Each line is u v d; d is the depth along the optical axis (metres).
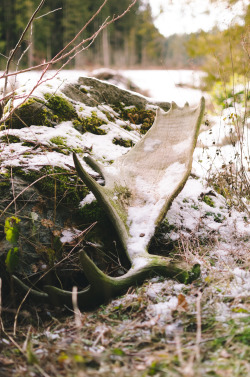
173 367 1.67
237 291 2.26
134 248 2.59
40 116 3.47
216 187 3.78
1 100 2.99
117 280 2.34
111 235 2.86
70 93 3.97
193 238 2.98
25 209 2.68
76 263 2.66
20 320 2.35
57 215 2.81
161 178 2.97
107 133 3.83
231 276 2.41
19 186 2.73
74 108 3.83
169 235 2.99
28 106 3.42
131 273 2.42
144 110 4.38
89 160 3.05
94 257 2.75
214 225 3.14
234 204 3.50
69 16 16.27
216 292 2.28
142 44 22.02
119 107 4.30
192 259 2.71
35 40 14.51
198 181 3.71
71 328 2.15
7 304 2.45
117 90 4.33
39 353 1.91
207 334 1.93
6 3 15.09
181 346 1.85
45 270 2.55
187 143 3.04
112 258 2.83
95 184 2.70
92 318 2.25
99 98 4.20
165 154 3.09
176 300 2.23
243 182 3.70
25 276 2.49
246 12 4.13
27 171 2.81
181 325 2.03
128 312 2.27
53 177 2.84
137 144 3.23
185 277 2.38
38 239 2.63
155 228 2.70
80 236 2.75
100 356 1.78
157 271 2.46
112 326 2.13
